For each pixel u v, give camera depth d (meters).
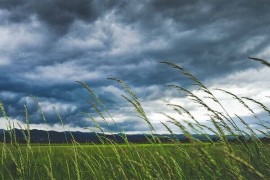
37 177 5.23
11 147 5.24
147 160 4.12
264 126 4.17
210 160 2.87
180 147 3.75
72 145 5.09
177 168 4.07
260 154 3.77
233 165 3.08
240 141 3.91
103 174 4.69
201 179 3.49
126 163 4.61
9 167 5.25
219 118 4.04
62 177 5.78
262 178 2.09
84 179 5.38
